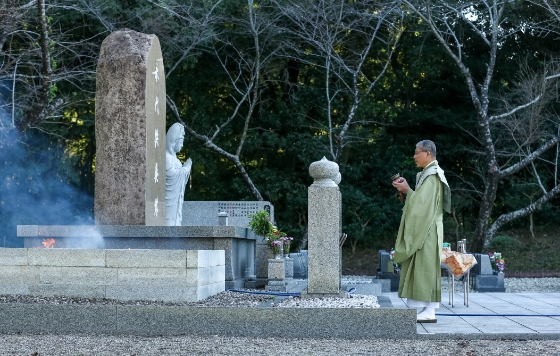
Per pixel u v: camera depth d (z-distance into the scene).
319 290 7.90
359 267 22.67
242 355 5.94
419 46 24.12
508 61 24.89
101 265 8.02
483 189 25.22
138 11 19.80
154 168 11.97
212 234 11.02
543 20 23.06
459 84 25.09
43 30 14.85
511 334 6.86
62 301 7.80
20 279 8.16
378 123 24.83
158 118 12.25
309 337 6.92
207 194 24.61
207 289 8.55
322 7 21.30
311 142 23.42
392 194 25.47
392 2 20.23
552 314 8.45
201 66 23.75
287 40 22.20
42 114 16.75
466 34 24.06
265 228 11.48
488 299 10.85
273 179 23.78
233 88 24.34
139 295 7.95
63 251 8.08
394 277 14.41
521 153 22.59
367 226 24.64
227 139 24.22
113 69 11.58
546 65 21.86
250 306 7.31
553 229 24.97
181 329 7.09
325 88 24.28
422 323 7.63
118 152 11.50
